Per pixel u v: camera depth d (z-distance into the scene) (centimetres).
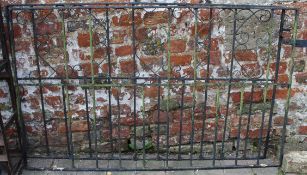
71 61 309
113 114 325
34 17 294
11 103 315
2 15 291
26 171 316
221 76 317
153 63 312
